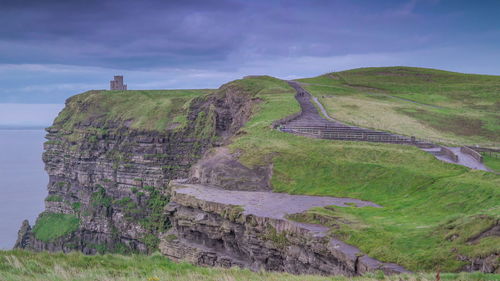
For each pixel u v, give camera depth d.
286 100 133.38
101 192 192.38
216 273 31.11
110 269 29.64
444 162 67.00
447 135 110.44
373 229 44.47
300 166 73.50
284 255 51.28
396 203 55.34
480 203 47.25
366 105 143.38
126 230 173.75
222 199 64.75
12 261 28.38
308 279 30.44
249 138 90.44
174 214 72.06
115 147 197.12
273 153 79.06
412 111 138.00
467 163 71.88
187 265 33.28
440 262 36.34
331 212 52.44
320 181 68.25
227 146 89.25
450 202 50.03
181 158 174.25
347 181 66.38
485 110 147.25
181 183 79.62
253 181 72.94
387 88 193.75
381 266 37.81
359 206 56.28
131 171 183.75
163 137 181.88
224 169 77.88
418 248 38.81
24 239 195.38
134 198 180.00
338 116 120.94
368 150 75.94
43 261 29.88
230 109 159.50
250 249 56.00
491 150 85.38
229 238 61.19
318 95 162.00
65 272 26.97
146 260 34.22
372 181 64.19
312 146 80.75
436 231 40.62
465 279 29.55
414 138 89.94
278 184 70.56
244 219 56.28
